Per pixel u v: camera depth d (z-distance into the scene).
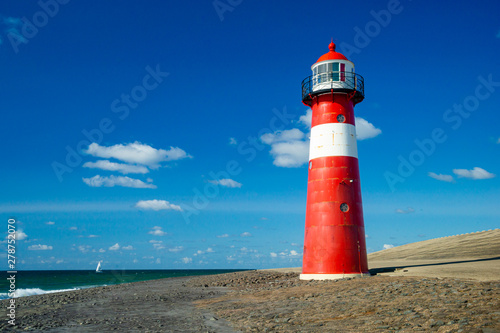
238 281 38.03
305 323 15.52
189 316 20.22
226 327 16.41
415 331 12.17
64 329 17.73
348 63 32.31
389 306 16.23
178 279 54.91
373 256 66.19
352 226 29.53
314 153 31.50
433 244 63.53
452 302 15.16
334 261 28.89
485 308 13.60
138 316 20.94
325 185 30.25
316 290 23.55
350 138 31.20
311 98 32.53
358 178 31.17
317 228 29.91
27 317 21.66
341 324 14.61
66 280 97.12
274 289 27.61
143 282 51.75
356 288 22.02
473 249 49.59
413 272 27.69
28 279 105.44
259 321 16.78
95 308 24.88
